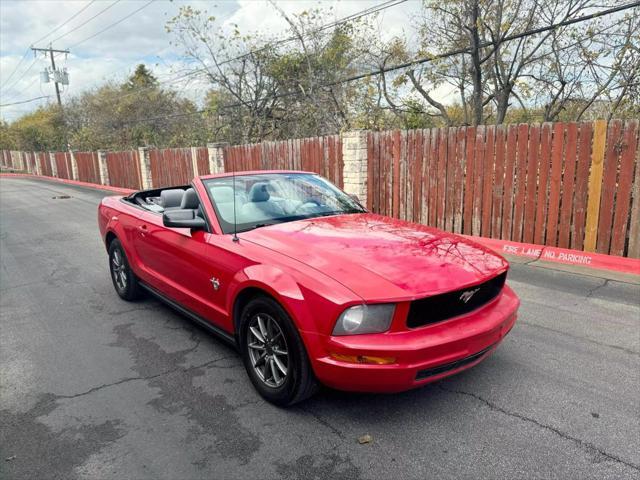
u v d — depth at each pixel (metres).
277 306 2.92
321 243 3.21
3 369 3.84
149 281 4.78
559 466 2.47
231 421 2.99
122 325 4.74
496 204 7.62
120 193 20.47
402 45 14.09
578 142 6.54
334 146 10.54
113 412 3.15
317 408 3.10
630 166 6.11
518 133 7.17
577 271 6.16
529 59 11.30
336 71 17.92
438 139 8.30
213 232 3.67
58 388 3.50
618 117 9.74
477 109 11.90
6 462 2.66
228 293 3.37
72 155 29.05
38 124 45.69
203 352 4.05
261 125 20.02
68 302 5.54
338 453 2.63
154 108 31.53
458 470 2.46
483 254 3.24
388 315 2.58
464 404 3.08
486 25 10.84
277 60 18.72
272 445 2.73
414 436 2.76
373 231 3.52
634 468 2.44
